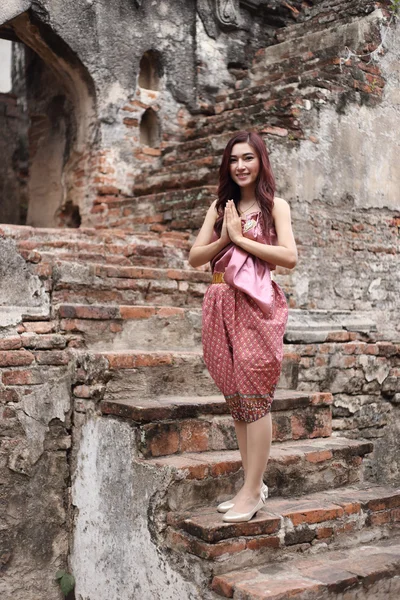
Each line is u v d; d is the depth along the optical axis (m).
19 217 8.95
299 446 3.73
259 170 3.10
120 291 4.40
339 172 6.13
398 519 3.51
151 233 5.80
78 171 6.97
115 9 6.65
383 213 6.54
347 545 3.28
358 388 4.96
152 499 3.16
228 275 2.97
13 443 3.66
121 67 6.71
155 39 6.92
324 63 6.43
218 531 2.90
